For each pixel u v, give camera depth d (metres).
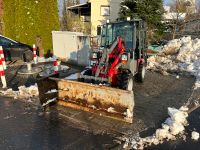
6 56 12.62
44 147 5.00
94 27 26.14
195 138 5.37
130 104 5.82
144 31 9.91
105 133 5.52
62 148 4.96
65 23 28.05
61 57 13.41
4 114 6.50
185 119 6.18
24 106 7.01
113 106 6.06
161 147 5.04
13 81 9.45
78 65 12.52
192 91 8.69
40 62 13.07
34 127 5.80
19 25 14.49
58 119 6.19
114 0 26.22
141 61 9.59
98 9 26.12
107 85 6.39
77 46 12.37
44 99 6.74
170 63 13.03
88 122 6.01
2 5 15.39
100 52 8.17
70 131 5.61
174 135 5.50
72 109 6.69
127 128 5.74
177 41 15.33
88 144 5.09
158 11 20.61
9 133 5.54
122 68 7.98
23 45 13.23
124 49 8.29
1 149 4.94
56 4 15.12
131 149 4.95
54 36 13.41
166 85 9.43
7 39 12.99
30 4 14.34
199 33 25.97
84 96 6.48
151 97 7.99
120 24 8.73
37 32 14.72
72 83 6.57
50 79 6.88
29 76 10.20
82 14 28.33
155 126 5.89
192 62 12.77
